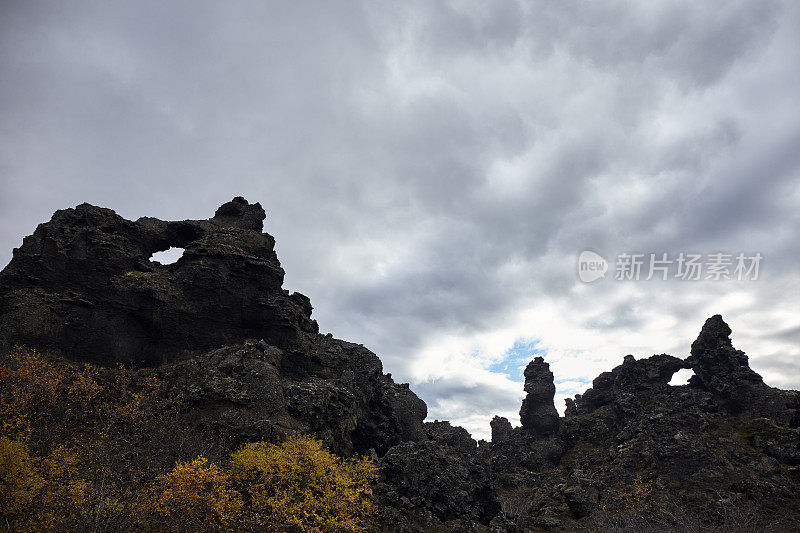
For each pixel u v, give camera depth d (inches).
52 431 1264.8
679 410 3152.1
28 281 1726.1
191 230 2315.5
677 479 2578.7
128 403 1449.3
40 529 868.6
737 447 2679.6
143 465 1196.5
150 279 1953.7
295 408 1590.8
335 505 1273.4
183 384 1576.0
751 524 1982.0
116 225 2068.2
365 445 2050.9
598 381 4256.9
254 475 1278.3
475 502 1834.4
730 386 3127.5
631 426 3211.1
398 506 1544.0
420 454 1749.5
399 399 2445.9
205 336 1989.4
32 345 1600.6
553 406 3993.6
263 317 2118.6
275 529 1144.2
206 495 1032.2
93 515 927.7
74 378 1513.3
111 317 1814.7
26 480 914.7
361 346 2539.4
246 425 1440.7
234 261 2117.4
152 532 972.6
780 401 2915.8
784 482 2332.7
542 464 3540.8
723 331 3440.0
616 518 2222.0
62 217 1936.5
